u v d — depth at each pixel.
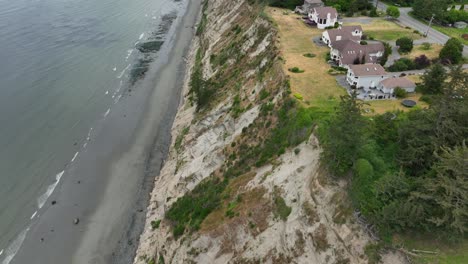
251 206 43.97
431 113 37.00
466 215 29.20
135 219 58.00
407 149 37.12
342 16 91.06
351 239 34.03
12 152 69.75
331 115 46.41
